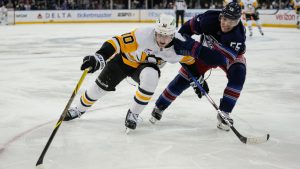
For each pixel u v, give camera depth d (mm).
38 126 3105
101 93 3045
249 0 12477
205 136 2941
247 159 2479
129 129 2943
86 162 2391
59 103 3914
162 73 5973
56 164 2352
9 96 4195
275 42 10828
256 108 3842
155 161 2424
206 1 20516
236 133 2777
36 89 4590
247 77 5633
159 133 2992
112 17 20781
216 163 2404
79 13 20078
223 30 2830
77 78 5348
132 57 2861
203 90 2984
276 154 2576
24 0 19703
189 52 2717
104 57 2713
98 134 2930
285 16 17062
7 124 3152
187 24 3143
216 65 2785
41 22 19391
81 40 10969
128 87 4750
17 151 2557
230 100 3014
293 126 3244
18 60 7062
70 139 2805
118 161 2414
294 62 7207
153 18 20641
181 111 3684
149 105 3889
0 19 18281
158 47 2729
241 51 3002
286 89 4797
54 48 9039
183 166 2350
